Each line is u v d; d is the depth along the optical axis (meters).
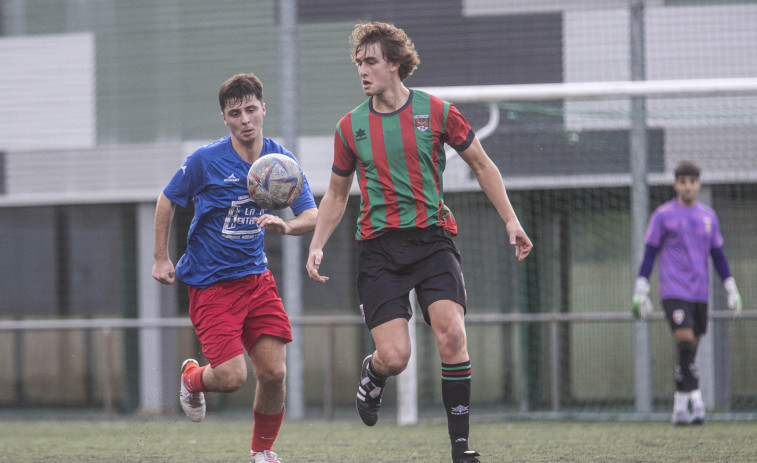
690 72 35.09
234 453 21.73
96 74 39.44
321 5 37.69
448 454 20.97
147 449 23.02
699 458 19.55
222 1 38.75
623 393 32.19
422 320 33.16
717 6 35.00
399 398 30.19
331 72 37.50
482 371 33.06
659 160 34.22
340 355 32.84
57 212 39.22
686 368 26.86
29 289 39.12
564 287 34.12
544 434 25.53
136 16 39.38
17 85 39.81
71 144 39.34
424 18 37.03
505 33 36.47
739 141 33.91
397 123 14.83
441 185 15.34
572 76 35.91
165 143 38.81
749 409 31.84
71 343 33.78
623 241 33.81
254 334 16.42
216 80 38.69
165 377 33.34
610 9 35.62
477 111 35.19
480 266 34.31
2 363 34.12
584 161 34.22
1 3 40.28
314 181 37.31
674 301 26.44
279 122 37.91
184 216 37.47
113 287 38.62
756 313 31.27
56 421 33.50
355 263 36.22
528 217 34.47
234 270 16.19
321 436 25.66
